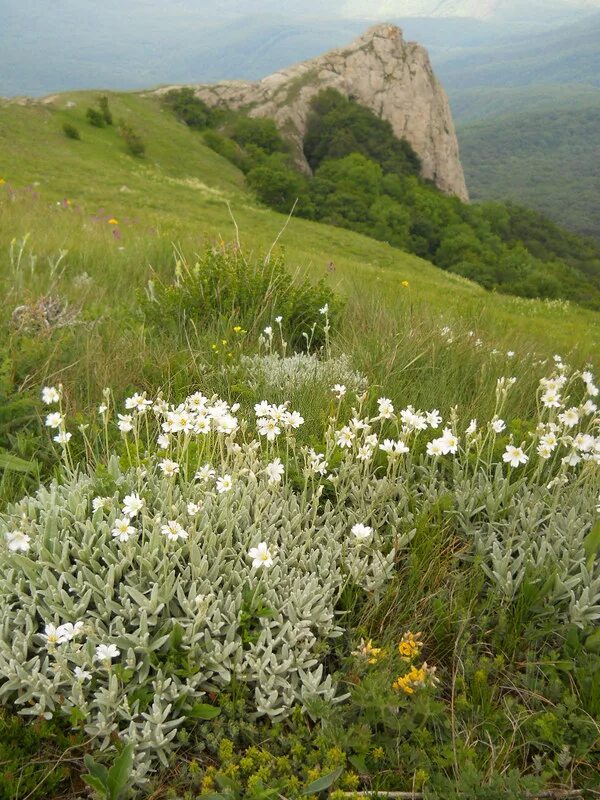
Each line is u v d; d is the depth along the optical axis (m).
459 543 3.29
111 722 2.26
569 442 3.42
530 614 2.87
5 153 36.81
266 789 2.05
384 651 2.46
